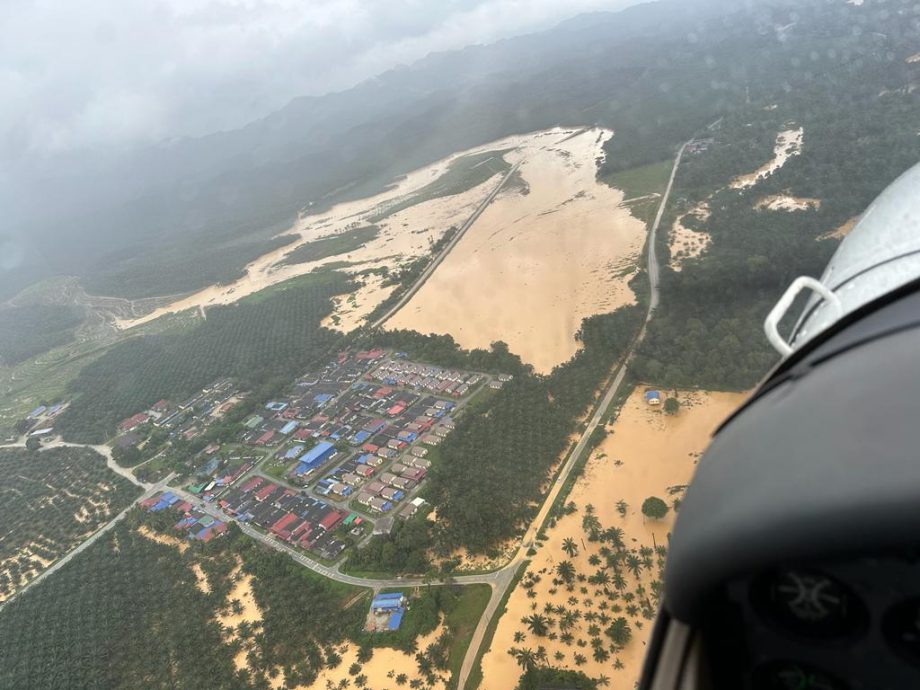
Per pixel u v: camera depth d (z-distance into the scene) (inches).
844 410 78.5
